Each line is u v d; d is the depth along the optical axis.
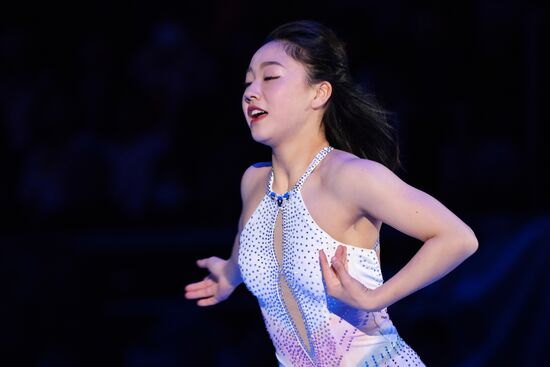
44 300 16.62
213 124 25.45
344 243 9.43
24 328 16.25
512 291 17.61
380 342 9.71
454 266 8.81
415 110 23.98
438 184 23.23
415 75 25.12
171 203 23.88
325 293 9.44
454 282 18.47
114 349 17.53
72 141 23.95
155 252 20.28
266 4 27.08
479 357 17.25
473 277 18.42
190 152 24.94
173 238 20.70
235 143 24.80
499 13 25.48
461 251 8.71
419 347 17.81
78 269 17.53
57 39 27.11
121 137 24.50
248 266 9.96
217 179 24.00
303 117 9.79
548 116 21.33
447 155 23.28
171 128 25.12
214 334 18.45
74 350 16.72
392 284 8.75
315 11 26.67
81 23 27.48
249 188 10.62
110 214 23.41
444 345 17.80
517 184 22.94
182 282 20.25
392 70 25.17
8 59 26.12
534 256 17.67
